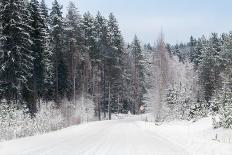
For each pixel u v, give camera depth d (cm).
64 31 6359
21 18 4028
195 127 3078
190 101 5109
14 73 3984
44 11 6059
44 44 4831
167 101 5412
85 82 7356
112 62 8062
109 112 7956
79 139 2334
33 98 4622
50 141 2153
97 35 7894
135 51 9988
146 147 1817
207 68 7531
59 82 6056
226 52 7181
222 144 1756
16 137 2508
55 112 4266
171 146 1881
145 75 10119
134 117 8194
